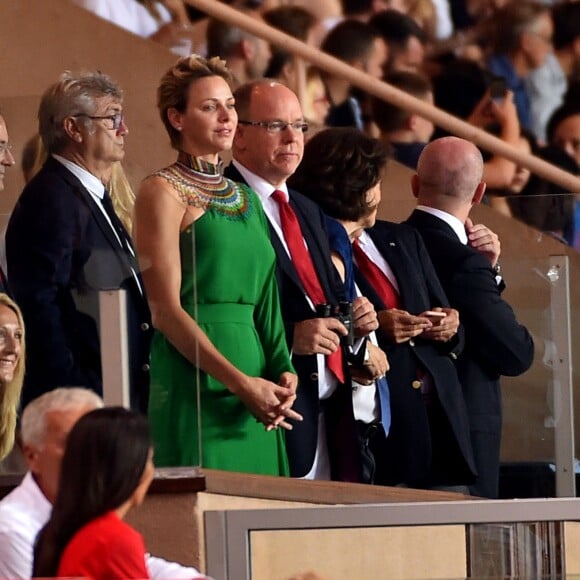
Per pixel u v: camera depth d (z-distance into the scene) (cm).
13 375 1431
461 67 2702
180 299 1530
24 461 1417
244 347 1634
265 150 1753
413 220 1988
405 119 2578
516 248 1969
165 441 1459
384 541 1536
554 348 1947
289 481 1582
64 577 1081
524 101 2722
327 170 1834
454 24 2703
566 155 2727
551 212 1967
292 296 1728
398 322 1848
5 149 1467
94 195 1478
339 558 1514
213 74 1656
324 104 2548
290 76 2506
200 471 1462
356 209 1834
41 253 1451
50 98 1473
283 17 2592
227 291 1631
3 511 1205
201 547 1460
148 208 1522
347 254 1816
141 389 1454
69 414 1216
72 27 2291
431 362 1872
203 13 2400
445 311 1891
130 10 2320
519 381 1945
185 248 1541
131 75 2303
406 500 1733
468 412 1908
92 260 1459
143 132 1634
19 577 1191
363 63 2628
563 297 1948
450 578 1514
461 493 1878
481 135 2584
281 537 1495
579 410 1933
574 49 2727
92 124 1479
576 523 1587
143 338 1462
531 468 1933
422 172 1984
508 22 2711
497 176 2694
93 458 1092
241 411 1611
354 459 1744
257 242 1664
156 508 1452
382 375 1775
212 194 1639
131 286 1465
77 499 1091
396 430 1833
